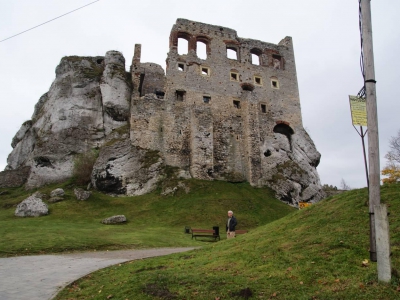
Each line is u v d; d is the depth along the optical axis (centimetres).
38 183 3853
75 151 4066
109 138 3909
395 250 823
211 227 2695
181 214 2930
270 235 1196
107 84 4384
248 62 4753
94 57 4912
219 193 3416
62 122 4216
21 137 5100
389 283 691
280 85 4791
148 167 3675
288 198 3809
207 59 4541
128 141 3812
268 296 724
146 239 1959
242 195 3478
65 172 3922
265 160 4141
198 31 4656
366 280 725
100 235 1997
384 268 708
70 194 3316
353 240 934
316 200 4038
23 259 1370
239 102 4459
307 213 1295
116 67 4534
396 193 1181
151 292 793
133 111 3981
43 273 1092
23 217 2786
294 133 4569
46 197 3228
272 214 3125
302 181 4075
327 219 1144
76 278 1020
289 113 4662
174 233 2325
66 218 2750
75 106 4331
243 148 4200
